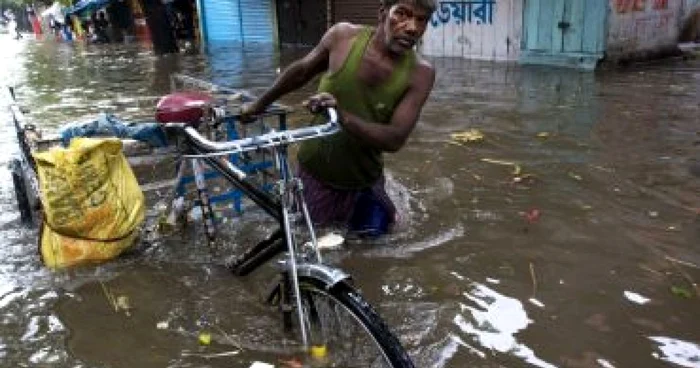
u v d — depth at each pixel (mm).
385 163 6078
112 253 4168
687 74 10648
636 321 3377
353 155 4055
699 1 13656
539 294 3654
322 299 3000
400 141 3799
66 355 3207
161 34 18891
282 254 4129
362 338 3035
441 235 4438
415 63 3898
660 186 5277
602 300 3580
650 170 5676
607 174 5590
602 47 11336
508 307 3527
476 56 13477
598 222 4590
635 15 11734
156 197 5262
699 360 3055
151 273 4023
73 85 13016
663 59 12547
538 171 5723
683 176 5500
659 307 3504
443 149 6496
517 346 3178
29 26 51156
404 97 3898
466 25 13484
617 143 6551
